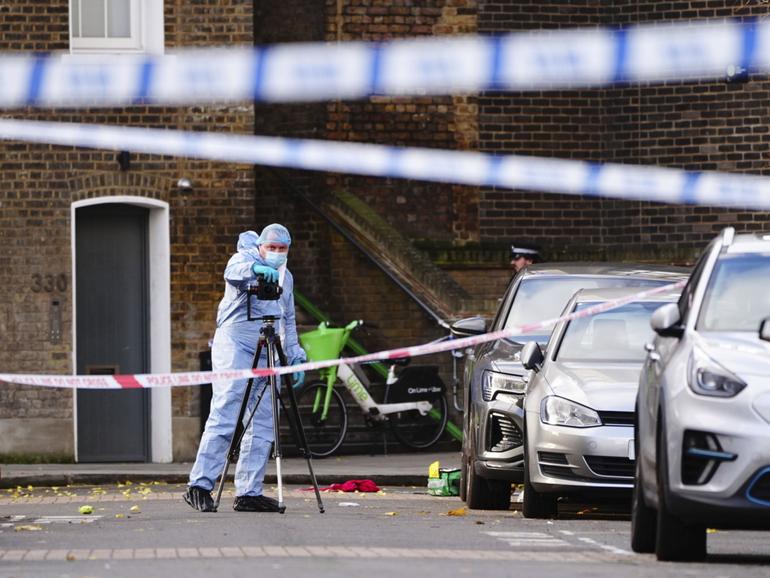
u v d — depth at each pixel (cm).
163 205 8031
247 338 5188
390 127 8981
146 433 8162
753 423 3538
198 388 8112
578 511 5609
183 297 8088
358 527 4622
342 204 8838
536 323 5362
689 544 3675
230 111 8094
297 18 8962
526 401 5094
